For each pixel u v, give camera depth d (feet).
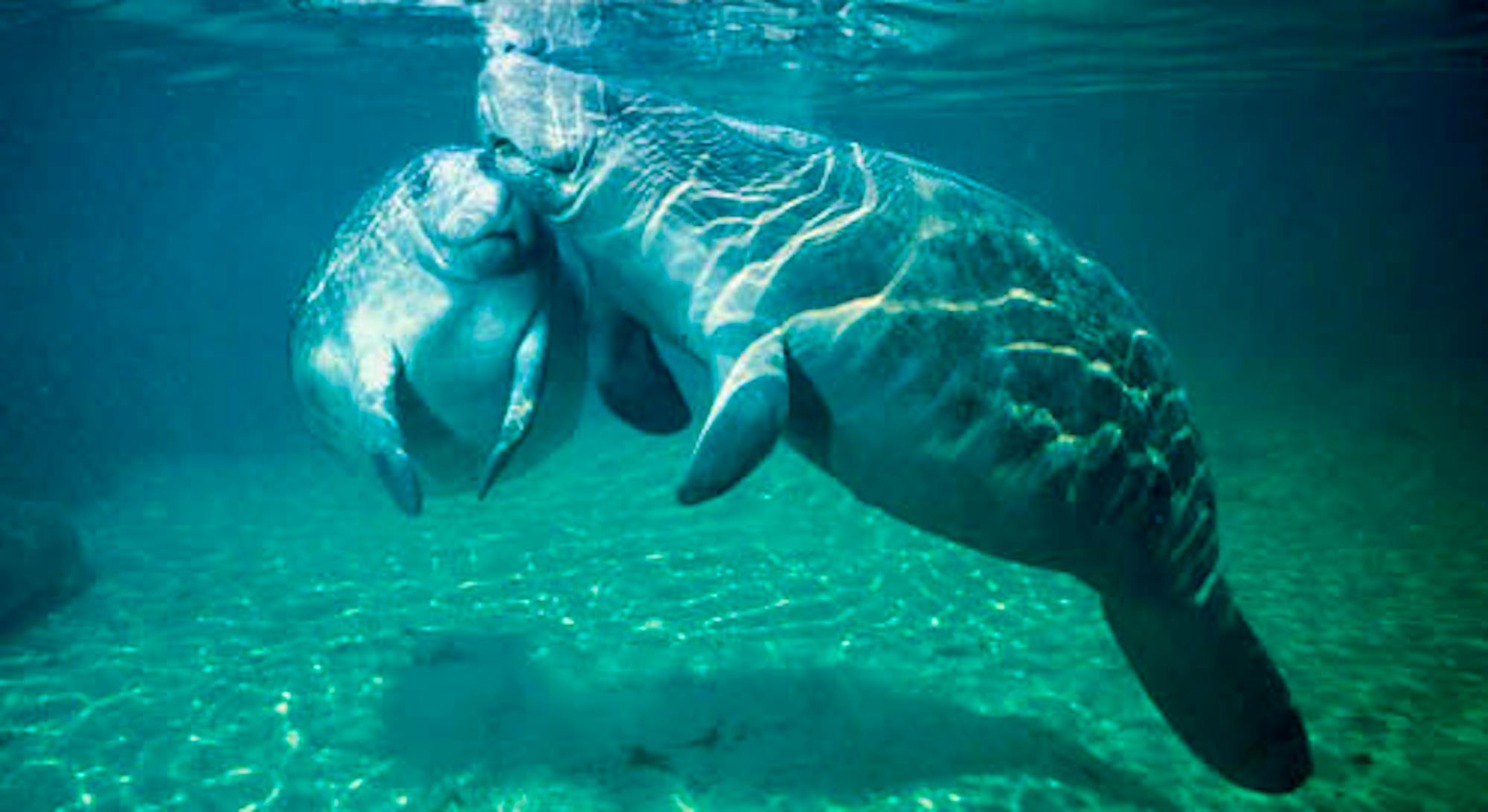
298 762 17.62
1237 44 60.44
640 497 39.68
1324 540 32.50
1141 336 13.32
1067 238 13.66
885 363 11.35
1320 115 120.78
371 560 31.89
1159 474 12.99
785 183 11.94
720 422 10.31
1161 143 169.78
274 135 130.21
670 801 15.66
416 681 21.20
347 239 15.62
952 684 20.47
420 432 15.46
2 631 26.37
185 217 252.83
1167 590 13.76
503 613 25.80
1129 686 20.44
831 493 38.52
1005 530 12.60
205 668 22.72
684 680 20.76
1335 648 22.93
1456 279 171.63
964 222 12.26
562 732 18.39
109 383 65.26
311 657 23.09
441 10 47.73
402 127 122.42
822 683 20.45
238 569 31.99
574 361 16.42
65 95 81.66
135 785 17.02
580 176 12.34
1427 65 72.74
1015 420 11.78
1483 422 51.78
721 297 11.49
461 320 13.93
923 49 59.88
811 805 15.49
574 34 51.26
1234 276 183.83
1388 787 16.51
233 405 69.87
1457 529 33.58
